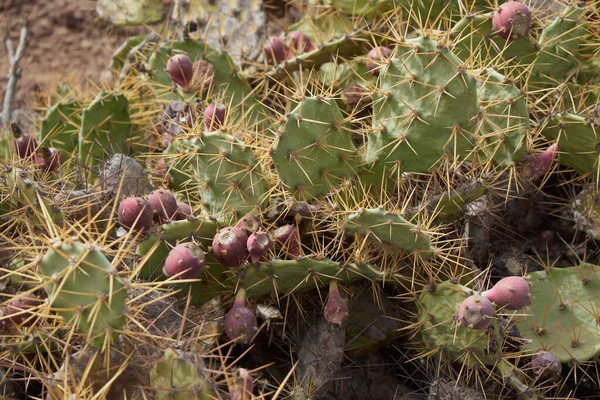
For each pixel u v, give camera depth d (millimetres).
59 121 1720
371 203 1509
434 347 1392
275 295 1438
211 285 1417
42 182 1481
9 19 2285
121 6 2109
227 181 1424
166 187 1592
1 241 1505
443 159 1447
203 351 1329
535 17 1643
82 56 2242
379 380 1483
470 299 1306
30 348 1363
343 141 1442
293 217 1496
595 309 1458
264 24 1921
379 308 1480
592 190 1540
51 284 1198
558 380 1440
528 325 1451
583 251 1586
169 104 1618
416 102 1419
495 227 1604
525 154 1451
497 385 1414
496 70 1469
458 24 1569
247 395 1246
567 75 1630
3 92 2158
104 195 1493
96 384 1259
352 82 1699
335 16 1837
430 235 1399
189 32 1865
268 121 1689
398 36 1444
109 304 1188
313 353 1398
